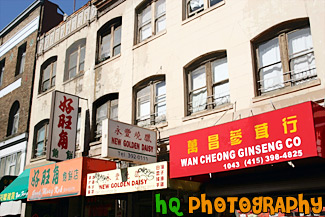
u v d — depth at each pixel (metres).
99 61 15.09
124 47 13.81
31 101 18.06
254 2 10.00
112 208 12.62
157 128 11.45
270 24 9.48
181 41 11.66
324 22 8.47
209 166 7.96
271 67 9.51
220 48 10.49
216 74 10.72
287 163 7.73
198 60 11.20
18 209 16.16
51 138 12.90
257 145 7.24
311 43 8.91
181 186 9.10
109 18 15.00
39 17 19.59
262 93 9.48
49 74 17.84
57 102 13.45
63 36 17.41
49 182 11.87
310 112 6.59
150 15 13.43
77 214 13.81
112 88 13.78
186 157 8.43
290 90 8.66
